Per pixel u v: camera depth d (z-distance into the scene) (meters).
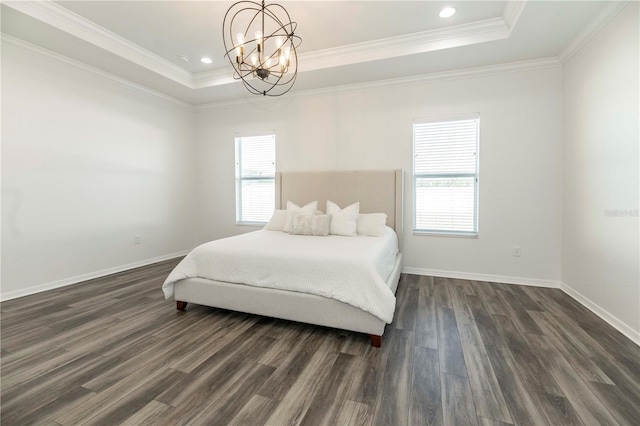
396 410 1.47
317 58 3.57
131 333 2.29
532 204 3.46
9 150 2.98
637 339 2.12
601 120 2.57
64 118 3.43
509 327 2.38
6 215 2.98
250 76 4.02
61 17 2.77
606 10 2.40
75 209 3.56
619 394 1.57
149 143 4.49
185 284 2.72
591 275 2.73
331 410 1.48
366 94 4.15
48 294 3.16
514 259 3.56
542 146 3.40
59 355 1.97
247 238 3.25
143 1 2.62
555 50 3.13
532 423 1.38
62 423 1.38
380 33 3.13
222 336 2.26
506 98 3.51
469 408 1.48
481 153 3.63
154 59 3.72
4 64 2.92
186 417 1.43
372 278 2.17
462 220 3.80
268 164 4.86
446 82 3.75
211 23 2.97
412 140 3.95
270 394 1.59
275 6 2.66
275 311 2.41
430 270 3.92
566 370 1.79
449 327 2.39
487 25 2.91
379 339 2.09
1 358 1.92
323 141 4.41
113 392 1.60
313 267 2.34
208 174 5.26
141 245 4.40
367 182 4.08
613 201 2.42
